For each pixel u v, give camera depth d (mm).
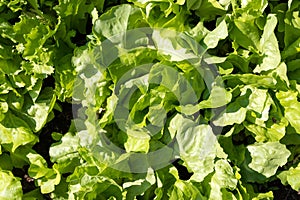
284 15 1345
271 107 1326
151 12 1297
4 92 1312
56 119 1435
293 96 1310
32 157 1331
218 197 1291
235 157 1332
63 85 1309
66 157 1318
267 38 1295
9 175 1317
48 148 1429
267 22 1295
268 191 1410
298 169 1354
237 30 1312
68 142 1323
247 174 1327
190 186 1299
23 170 1420
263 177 1322
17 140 1312
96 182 1293
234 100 1314
